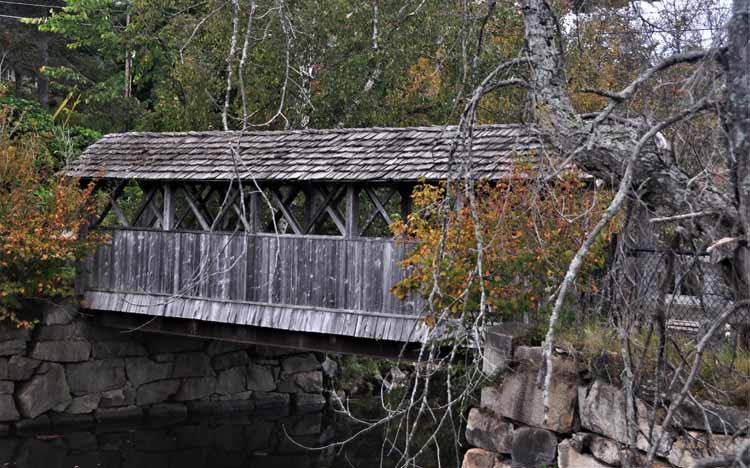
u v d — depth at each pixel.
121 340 15.27
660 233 5.02
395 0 14.99
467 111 4.18
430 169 10.73
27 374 14.02
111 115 24.14
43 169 14.80
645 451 5.14
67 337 14.47
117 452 13.41
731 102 3.81
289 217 12.39
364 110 16.25
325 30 15.45
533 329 6.43
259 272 12.48
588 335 5.85
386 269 11.16
